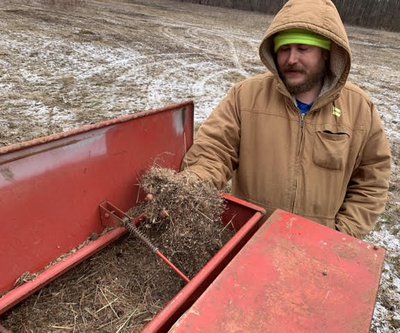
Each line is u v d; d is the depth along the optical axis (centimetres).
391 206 412
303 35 169
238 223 179
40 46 975
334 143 183
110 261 160
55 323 137
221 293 113
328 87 181
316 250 133
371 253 133
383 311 276
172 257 157
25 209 131
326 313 110
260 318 106
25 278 135
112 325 137
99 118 594
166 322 109
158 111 174
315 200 189
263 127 191
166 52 1067
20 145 124
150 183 164
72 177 144
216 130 196
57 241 145
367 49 1378
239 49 1195
